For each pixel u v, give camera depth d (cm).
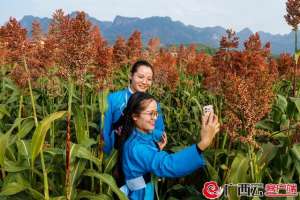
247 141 138
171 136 239
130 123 139
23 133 153
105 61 175
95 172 138
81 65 149
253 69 188
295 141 155
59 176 152
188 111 307
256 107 133
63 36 151
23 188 128
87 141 145
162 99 343
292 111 164
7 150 150
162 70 324
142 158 130
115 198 152
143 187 136
